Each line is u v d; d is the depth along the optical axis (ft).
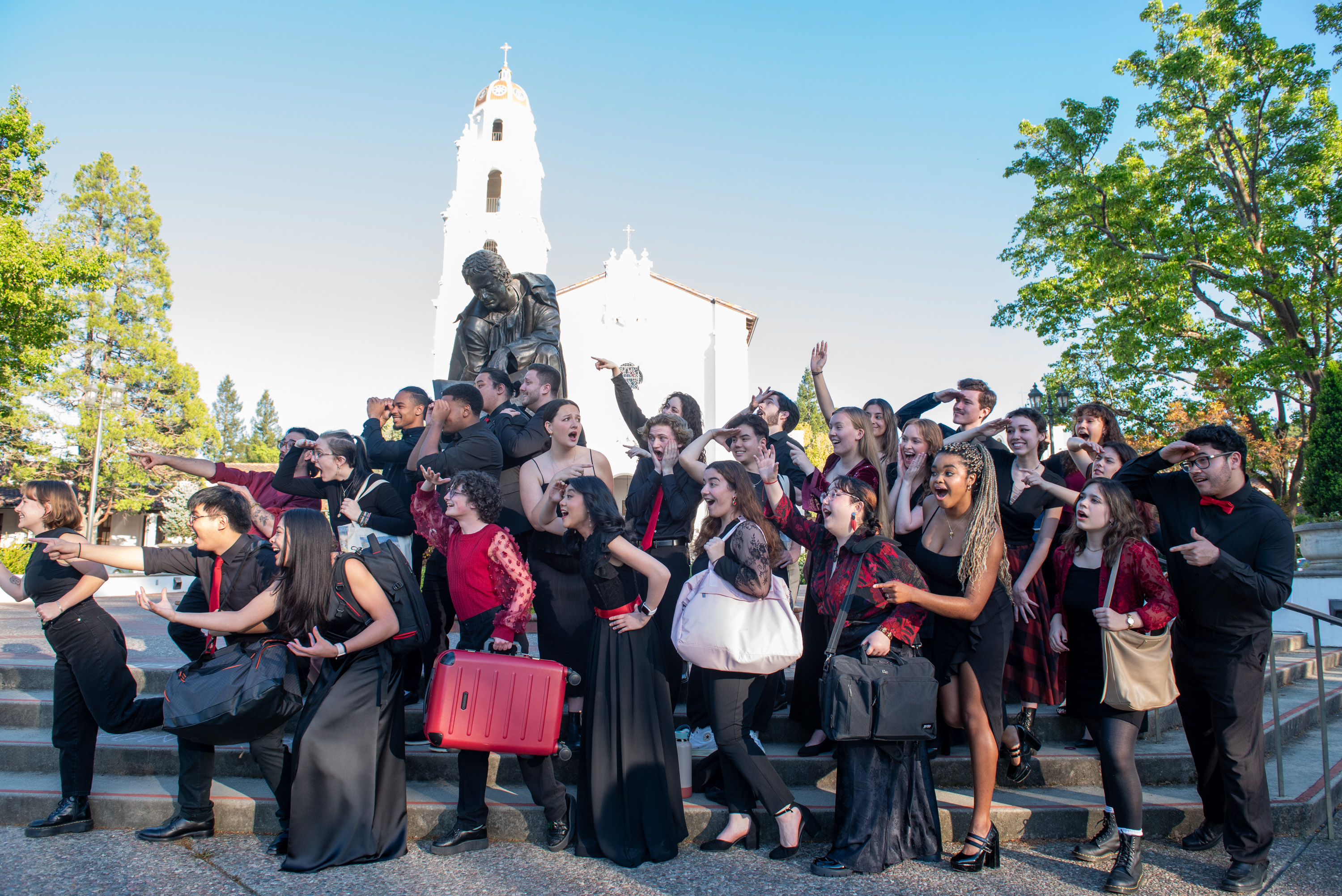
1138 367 66.33
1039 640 15.83
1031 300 72.02
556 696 12.84
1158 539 16.53
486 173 112.78
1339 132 61.11
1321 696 14.88
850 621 12.87
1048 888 11.85
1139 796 12.05
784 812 12.78
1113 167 62.34
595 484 13.23
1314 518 44.11
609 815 12.73
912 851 12.59
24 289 55.26
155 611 12.21
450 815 13.79
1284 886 12.17
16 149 57.98
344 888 11.62
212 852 12.98
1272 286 60.44
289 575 12.35
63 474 109.29
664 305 110.32
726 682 12.91
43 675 19.01
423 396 19.76
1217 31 63.46
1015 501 16.40
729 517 13.60
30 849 13.02
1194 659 12.84
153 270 119.65
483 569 13.82
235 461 167.32
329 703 12.71
